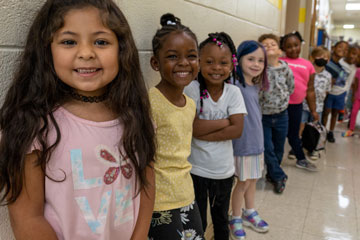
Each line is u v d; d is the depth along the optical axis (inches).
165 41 41.4
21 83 26.1
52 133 26.0
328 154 138.0
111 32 27.3
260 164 70.9
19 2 28.0
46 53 26.6
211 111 54.5
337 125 198.7
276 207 89.2
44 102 26.3
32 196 25.7
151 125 34.0
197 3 59.5
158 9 48.5
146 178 33.8
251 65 66.0
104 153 28.7
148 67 48.2
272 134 98.0
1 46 26.9
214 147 54.3
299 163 119.6
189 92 53.3
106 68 27.3
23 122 25.0
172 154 41.8
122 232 31.0
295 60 106.1
